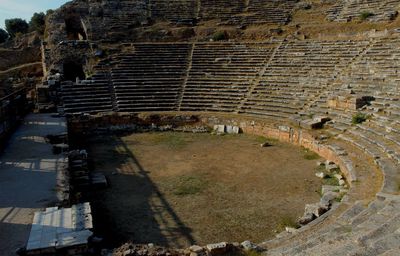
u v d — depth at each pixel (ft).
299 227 50.49
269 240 47.60
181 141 99.50
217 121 109.91
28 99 122.42
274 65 127.34
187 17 170.40
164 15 171.42
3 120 79.20
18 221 42.93
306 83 113.29
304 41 134.31
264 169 76.13
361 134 79.20
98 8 172.14
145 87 125.80
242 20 165.37
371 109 88.89
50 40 156.46
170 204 60.13
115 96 121.80
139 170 76.69
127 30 158.81
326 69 114.73
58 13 171.83
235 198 62.34
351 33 130.31
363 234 36.99
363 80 102.53
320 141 83.46
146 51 142.00
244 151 89.04
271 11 170.09
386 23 133.08
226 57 137.49
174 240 48.88
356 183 59.57
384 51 108.68
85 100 118.62
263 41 144.05
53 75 126.41
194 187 67.31
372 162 67.21
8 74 160.76
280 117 103.91
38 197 49.85
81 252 38.40
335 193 59.06
